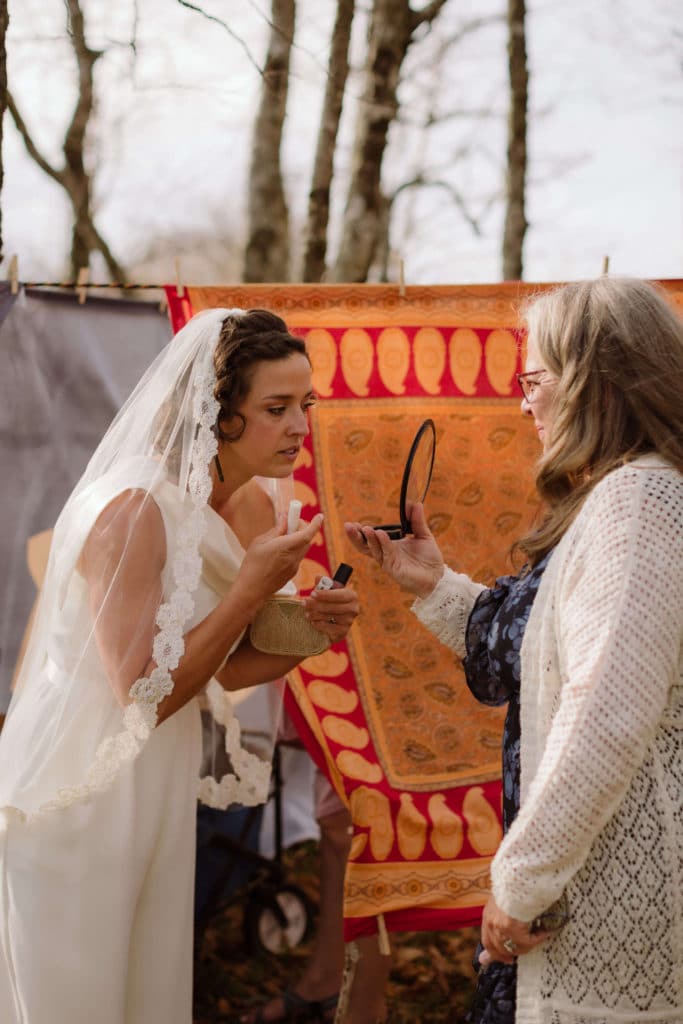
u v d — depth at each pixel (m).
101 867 1.97
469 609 2.13
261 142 5.93
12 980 1.99
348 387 2.90
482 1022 1.76
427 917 2.59
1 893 2.01
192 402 1.97
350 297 2.94
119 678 1.87
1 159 3.32
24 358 3.06
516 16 6.18
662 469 1.58
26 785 1.96
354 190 5.52
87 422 3.10
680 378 1.64
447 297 2.97
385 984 2.76
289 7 5.08
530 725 1.64
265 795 2.51
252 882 3.61
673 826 1.55
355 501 2.86
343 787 2.62
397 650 2.80
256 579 1.91
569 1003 1.58
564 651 1.59
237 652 2.30
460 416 2.93
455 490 2.90
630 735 1.44
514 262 6.28
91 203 7.71
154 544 1.92
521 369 2.94
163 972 2.10
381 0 5.32
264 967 3.56
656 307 1.69
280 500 2.45
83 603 2.00
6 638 3.03
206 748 2.69
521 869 1.50
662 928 1.56
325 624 2.14
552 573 1.63
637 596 1.48
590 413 1.67
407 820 2.61
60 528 2.06
